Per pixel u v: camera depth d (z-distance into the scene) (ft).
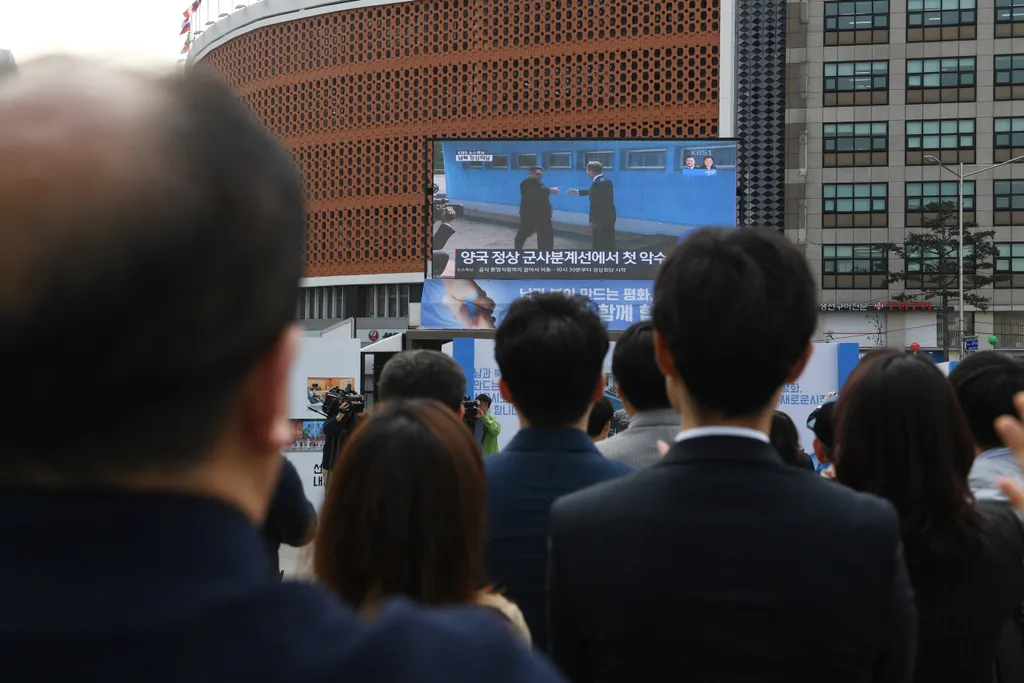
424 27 169.58
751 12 158.81
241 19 191.01
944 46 156.46
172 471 1.97
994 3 155.84
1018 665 8.53
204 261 1.83
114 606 1.74
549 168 63.57
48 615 1.69
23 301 1.72
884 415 7.61
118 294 1.74
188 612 1.76
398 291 172.45
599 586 5.61
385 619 2.08
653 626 5.44
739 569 5.34
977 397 9.46
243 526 2.02
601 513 5.76
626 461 10.64
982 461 9.45
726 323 5.63
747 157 158.10
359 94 174.19
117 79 1.95
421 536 6.42
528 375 9.24
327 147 176.96
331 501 6.68
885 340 155.43
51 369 1.75
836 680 5.35
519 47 162.81
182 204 1.80
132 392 1.83
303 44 180.96
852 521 5.48
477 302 62.90
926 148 156.66
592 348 9.31
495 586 8.62
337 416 25.82
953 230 148.56
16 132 1.79
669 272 5.99
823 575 5.31
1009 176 155.22
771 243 5.93
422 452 6.53
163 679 1.71
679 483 5.66
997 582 7.52
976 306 151.23
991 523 7.63
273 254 1.98
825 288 157.48
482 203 63.46
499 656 2.11
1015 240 154.71
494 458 9.32
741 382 5.75
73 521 1.78
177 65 2.07
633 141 63.62
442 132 167.02
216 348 1.89
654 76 155.63
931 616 7.47
